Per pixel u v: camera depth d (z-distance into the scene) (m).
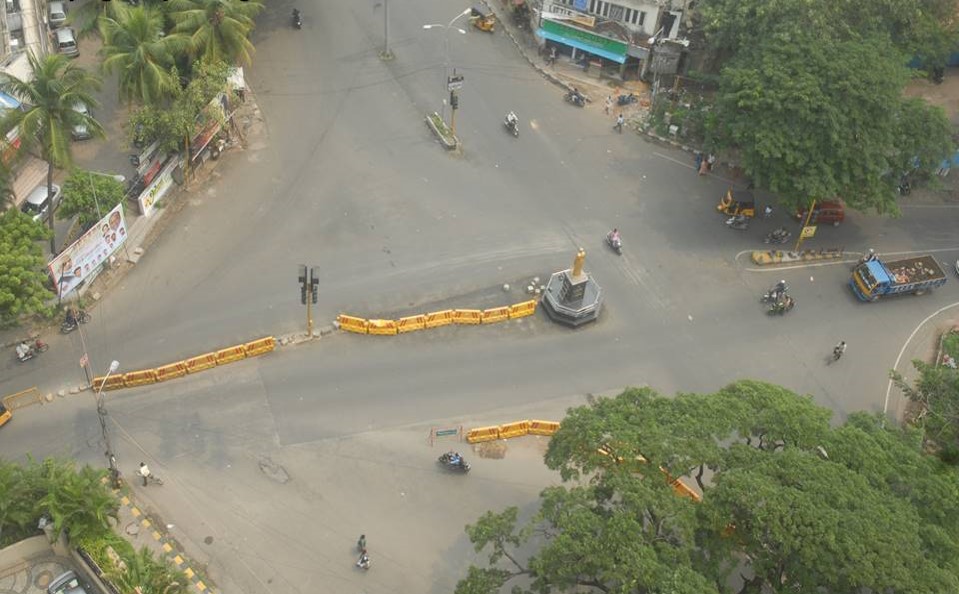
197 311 57.41
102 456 48.88
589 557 34.41
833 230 69.50
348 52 81.12
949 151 65.12
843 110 61.09
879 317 63.03
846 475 37.31
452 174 69.94
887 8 69.44
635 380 56.66
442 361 56.34
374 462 50.16
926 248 68.88
